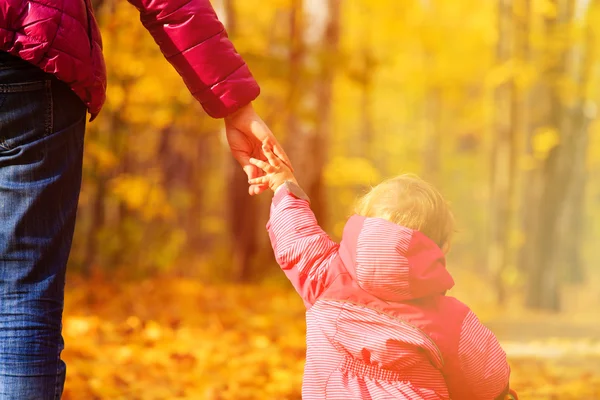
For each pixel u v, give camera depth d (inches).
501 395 89.8
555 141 561.0
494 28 684.7
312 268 92.4
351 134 1094.4
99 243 441.1
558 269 588.1
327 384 87.7
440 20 891.4
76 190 85.1
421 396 85.3
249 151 100.1
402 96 1205.7
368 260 87.6
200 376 189.8
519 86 586.6
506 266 661.3
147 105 430.3
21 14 77.0
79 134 85.0
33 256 80.5
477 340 87.8
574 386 189.2
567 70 575.5
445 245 96.7
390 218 94.4
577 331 337.4
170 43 93.4
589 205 1318.9
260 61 437.4
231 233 508.7
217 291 395.2
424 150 1175.6
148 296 353.4
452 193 1301.7
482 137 1206.9
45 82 79.8
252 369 201.3
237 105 95.1
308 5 461.4
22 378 79.1
